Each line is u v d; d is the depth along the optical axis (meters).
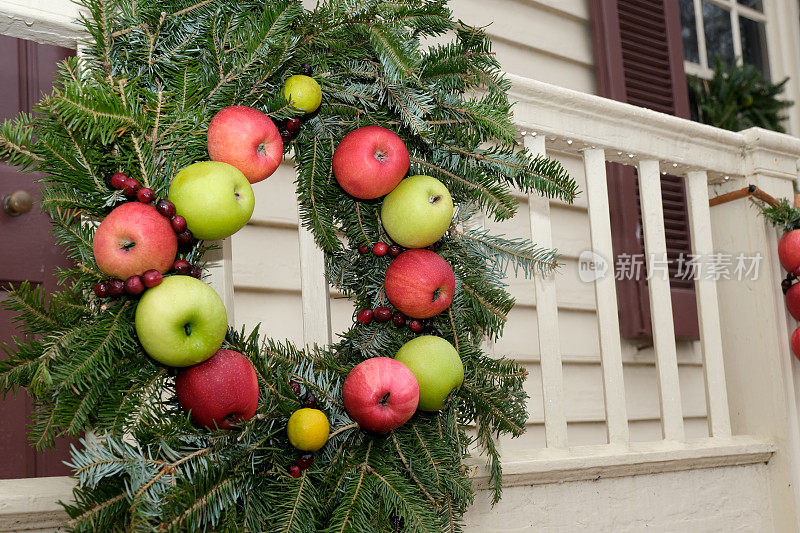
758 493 1.63
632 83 2.71
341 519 0.84
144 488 0.74
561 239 2.62
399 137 1.03
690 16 3.36
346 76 1.03
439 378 0.94
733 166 1.77
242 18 0.91
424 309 0.97
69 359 0.74
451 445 1.01
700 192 1.73
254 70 0.90
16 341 0.75
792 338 1.64
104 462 0.72
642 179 1.64
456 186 1.10
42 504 0.84
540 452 1.34
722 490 1.57
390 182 0.96
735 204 1.78
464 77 1.08
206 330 0.74
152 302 0.73
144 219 0.74
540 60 2.62
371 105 1.01
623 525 1.39
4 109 1.46
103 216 0.80
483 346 1.25
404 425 0.97
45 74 1.52
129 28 0.84
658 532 1.44
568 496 1.33
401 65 0.95
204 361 0.78
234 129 0.84
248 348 0.85
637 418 2.64
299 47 0.96
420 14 1.01
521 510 1.27
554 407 1.39
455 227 1.09
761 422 1.69
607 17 2.69
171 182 0.80
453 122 1.05
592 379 2.66
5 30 0.94
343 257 1.04
